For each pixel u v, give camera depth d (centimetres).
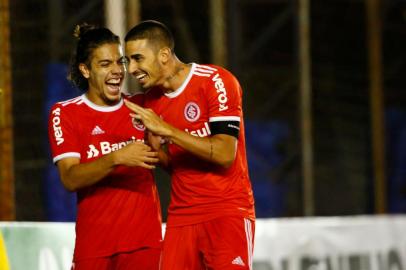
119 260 1814
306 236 2733
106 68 1759
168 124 1688
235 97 1755
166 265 1802
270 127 3756
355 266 2836
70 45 3102
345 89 4034
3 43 2522
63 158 1780
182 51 3541
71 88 3044
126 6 2895
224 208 1770
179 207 1802
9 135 2541
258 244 2623
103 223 1803
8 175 2539
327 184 3866
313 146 3869
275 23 3784
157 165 1830
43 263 2170
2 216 2536
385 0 4278
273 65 3834
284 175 3709
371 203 3934
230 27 3641
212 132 1745
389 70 4319
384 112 4231
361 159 3956
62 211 3025
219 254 1762
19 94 2969
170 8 3534
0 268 2066
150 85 1739
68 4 3114
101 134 1797
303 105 3375
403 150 4231
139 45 1717
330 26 4094
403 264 2955
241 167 1803
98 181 1745
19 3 2978
